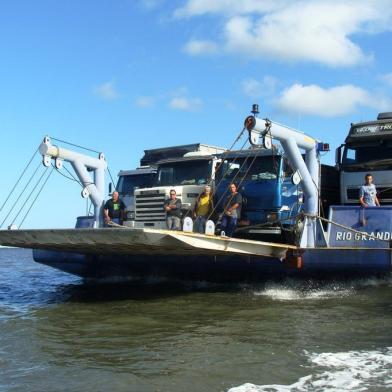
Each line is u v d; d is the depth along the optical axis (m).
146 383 5.80
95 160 15.76
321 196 15.12
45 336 8.19
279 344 7.42
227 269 12.95
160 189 14.07
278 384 5.70
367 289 12.66
